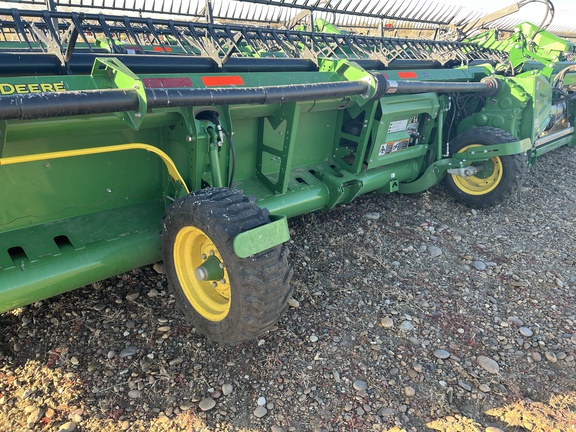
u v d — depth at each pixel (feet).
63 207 9.34
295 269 11.48
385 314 10.11
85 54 9.28
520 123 15.28
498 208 15.81
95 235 9.27
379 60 14.21
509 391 8.34
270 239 7.45
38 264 8.32
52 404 7.63
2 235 8.66
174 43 17.17
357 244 12.85
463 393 8.26
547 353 9.21
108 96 7.26
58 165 8.97
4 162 6.88
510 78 14.93
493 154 14.25
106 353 8.66
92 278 8.91
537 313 10.45
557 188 18.15
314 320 9.78
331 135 13.67
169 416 7.54
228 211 7.55
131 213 10.08
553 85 19.01
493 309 10.53
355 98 11.56
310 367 8.60
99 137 9.26
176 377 8.25
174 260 8.87
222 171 10.89
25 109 6.50
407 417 7.73
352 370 8.59
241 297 7.41
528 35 20.39
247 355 8.77
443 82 13.37
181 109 8.97
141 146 8.28
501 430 7.54
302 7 14.89
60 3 13.56
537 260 12.68
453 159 14.71
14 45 14.39
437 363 8.87
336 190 12.49
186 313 9.04
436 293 10.98
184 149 10.44
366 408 7.84
